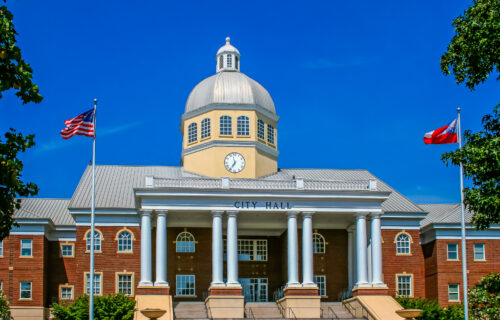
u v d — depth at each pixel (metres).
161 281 65.81
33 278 73.00
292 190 68.19
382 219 76.75
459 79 43.44
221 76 79.31
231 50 82.38
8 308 63.81
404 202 79.38
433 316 62.53
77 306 60.81
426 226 78.06
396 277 75.88
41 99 30.41
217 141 75.81
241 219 72.12
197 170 76.88
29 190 31.89
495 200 40.94
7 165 29.22
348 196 68.69
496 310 54.62
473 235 76.56
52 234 76.62
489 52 41.22
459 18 43.56
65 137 54.41
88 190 76.56
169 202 67.06
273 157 79.44
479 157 41.62
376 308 63.41
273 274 76.62
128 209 73.19
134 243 73.19
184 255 74.38
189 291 73.62
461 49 42.78
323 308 68.75
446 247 76.12
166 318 60.41
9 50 29.16
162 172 81.62
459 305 64.50
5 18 29.80
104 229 73.06
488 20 40.97
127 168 82.25
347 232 76.88
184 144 79.00
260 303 69.19
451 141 53.72
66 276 75.94
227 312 64.88
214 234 66.94
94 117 55.31
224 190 67.31
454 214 77.94
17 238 73.44
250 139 76.50
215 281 66.00
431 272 77.19
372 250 68.75
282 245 76.94
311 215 68.38
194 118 78.12
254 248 76.94
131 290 72.31
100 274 72.06
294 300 66.12
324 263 76.12
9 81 29.09
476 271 75.69
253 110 77.25
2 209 30.67
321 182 69.44
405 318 60.62
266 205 67.88
